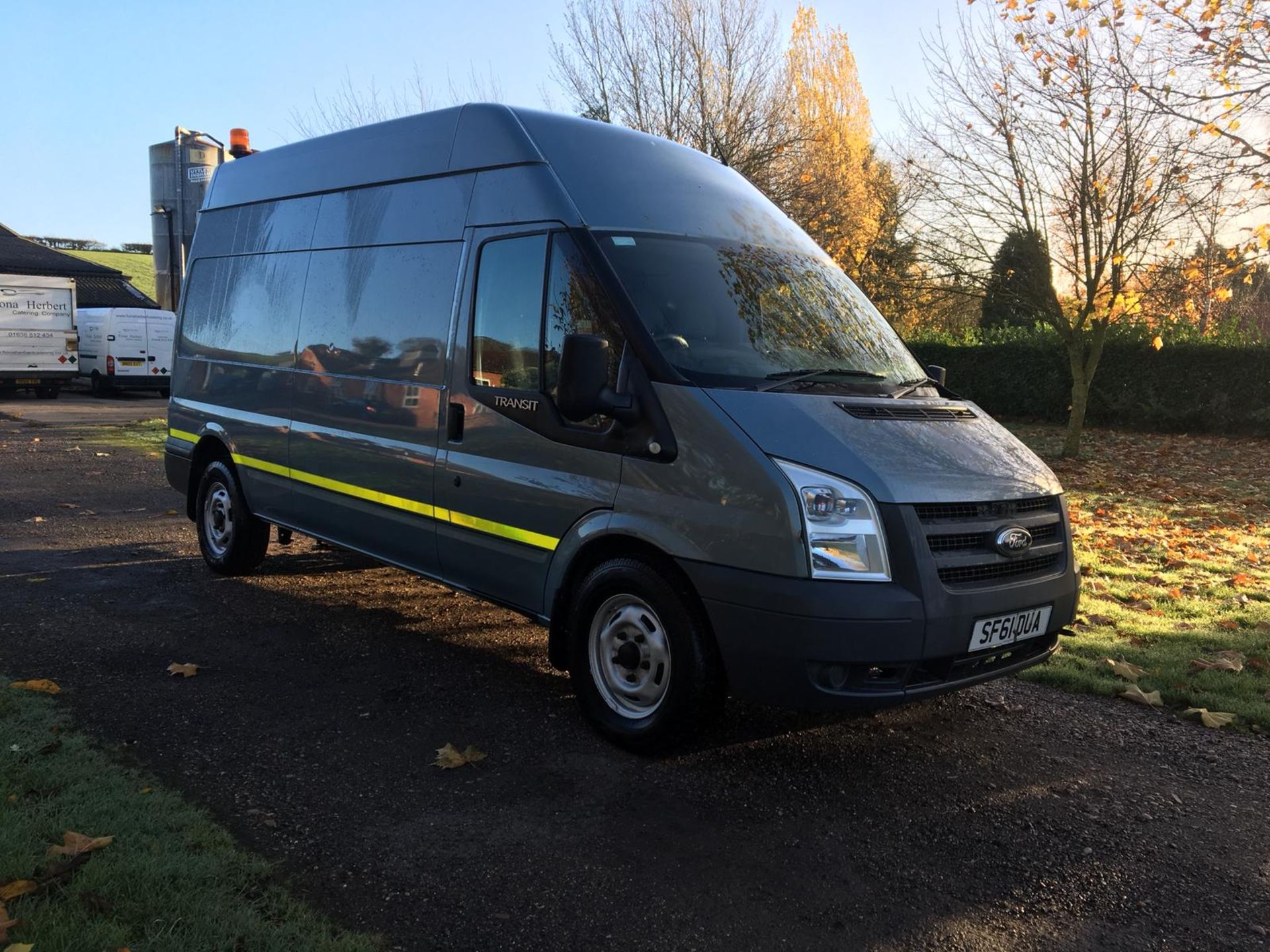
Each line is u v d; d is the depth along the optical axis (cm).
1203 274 1292
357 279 539
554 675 495
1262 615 615
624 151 465
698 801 359
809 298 460
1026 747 420
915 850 329
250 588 639
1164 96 1184
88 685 446
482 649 533
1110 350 1962
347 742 399
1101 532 886
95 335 2534
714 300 419
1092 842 338
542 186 435
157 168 2556
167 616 567
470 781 368
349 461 538
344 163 570
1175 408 1889
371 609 604
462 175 479
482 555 459
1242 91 1098
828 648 336
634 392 383
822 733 429
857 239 2269
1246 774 397
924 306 1662
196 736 396
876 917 288
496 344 446
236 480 656
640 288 401
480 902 287
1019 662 392
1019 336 2167
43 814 310
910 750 413
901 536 345
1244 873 321
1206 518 970
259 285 635
